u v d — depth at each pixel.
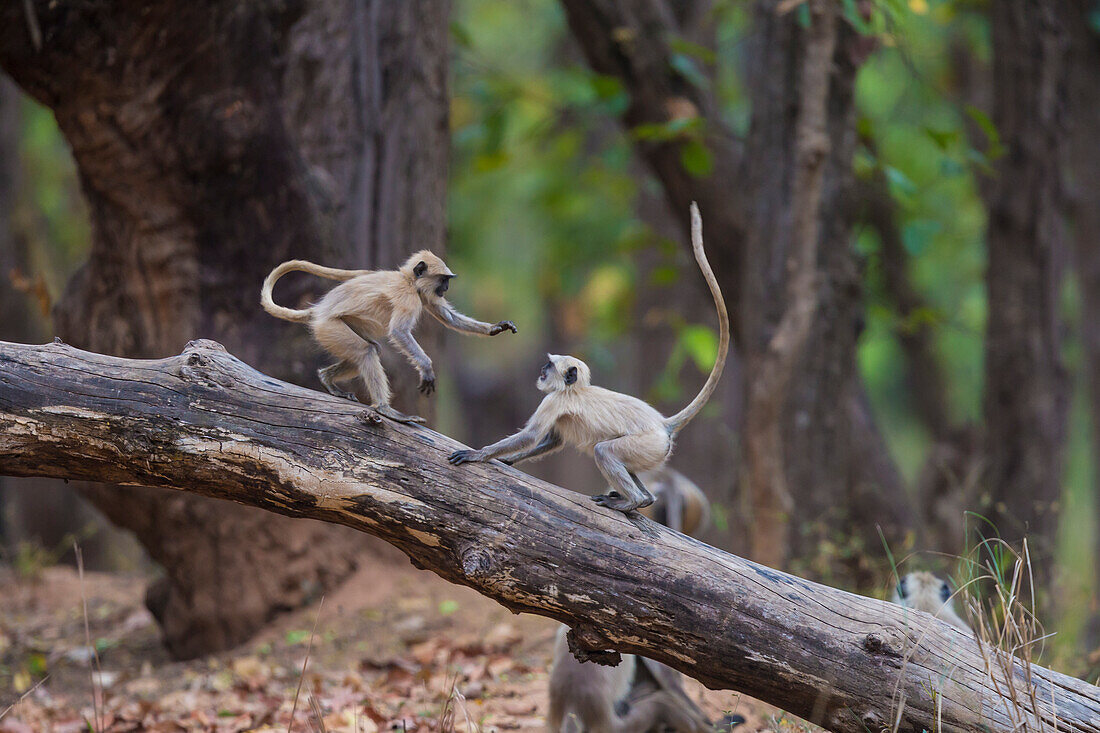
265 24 9.95
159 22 9.22
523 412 39.34
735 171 14.70
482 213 30.75
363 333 7.16
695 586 6.15
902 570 12.05
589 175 21.27
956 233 21.28
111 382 6.58
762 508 11.76
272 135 10.23
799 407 12.61
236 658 10.85
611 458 6.25
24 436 6.52
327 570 11.88
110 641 12.42
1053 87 15.14
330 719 8.64
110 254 10.91
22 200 23.20
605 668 8.45
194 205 10.24
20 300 20.53
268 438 6.51
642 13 14.51
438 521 6.41
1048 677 6.18
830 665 6.02
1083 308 18.55
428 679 9.58
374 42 12.30
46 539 21.64
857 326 13.49
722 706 9.28
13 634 12.65
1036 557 12.75
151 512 11.35
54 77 9.39
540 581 6.30
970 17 21.20
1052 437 15.20
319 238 10.96
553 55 28.52
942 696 5.93
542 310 36.19
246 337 10.67
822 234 12.70
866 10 11.50
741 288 14.09
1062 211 15.44
